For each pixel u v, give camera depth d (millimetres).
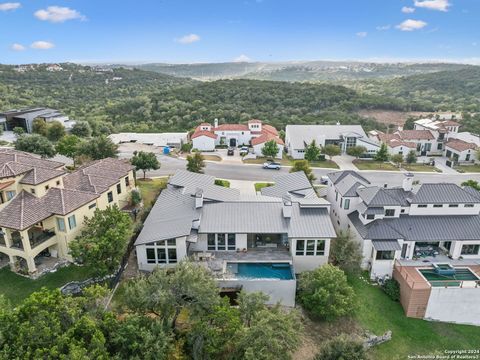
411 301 33344
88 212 36344
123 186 43750
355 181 44438
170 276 26359
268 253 36719
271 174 67000
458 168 75188
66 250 34281
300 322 28625
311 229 35875
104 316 23031
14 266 32562
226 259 35562
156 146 84438
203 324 24281
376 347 30359
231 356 24344
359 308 33344
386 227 38031
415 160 78312
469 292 32875
